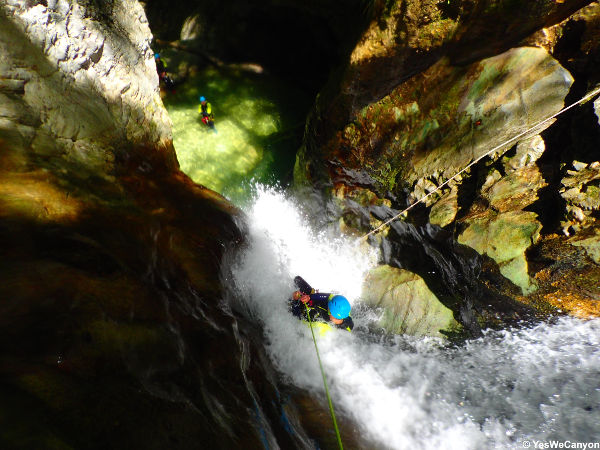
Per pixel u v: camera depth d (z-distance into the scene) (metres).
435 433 3.14
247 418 2.04
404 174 4.79
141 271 2.33
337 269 5.27
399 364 3.98
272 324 3.70
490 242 4.06
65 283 1.80
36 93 2.70
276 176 7.09
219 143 7.30
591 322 3.74
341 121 4.89
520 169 4.14
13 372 1.31
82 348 1.57
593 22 3.53
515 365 3.70
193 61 8.34
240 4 7.63
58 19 2.89
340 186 5.38
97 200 2.71
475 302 4.41
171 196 3.50
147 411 1.55
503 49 3.92
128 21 3.75
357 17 6.00
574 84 3.85
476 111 4.24
